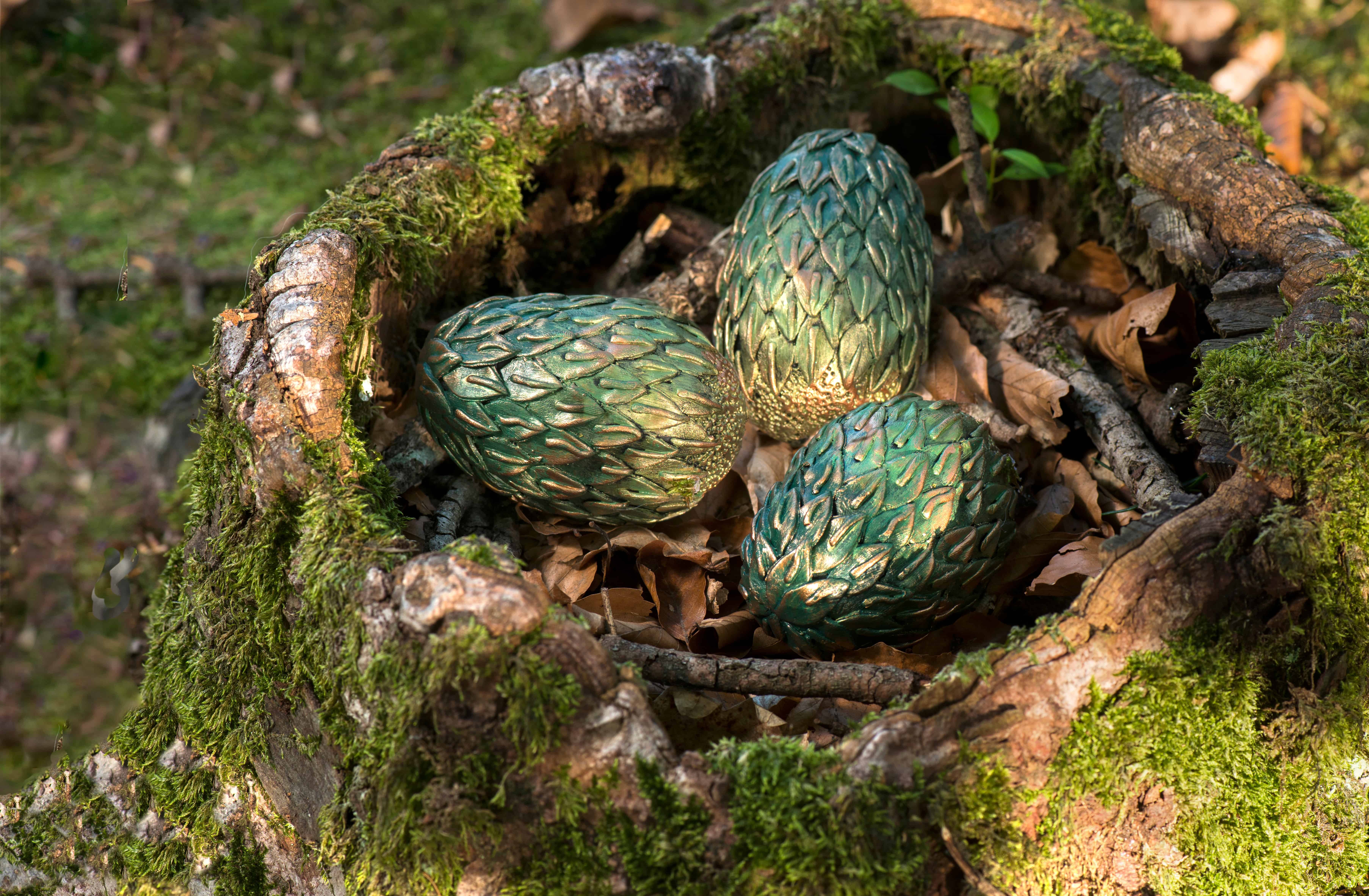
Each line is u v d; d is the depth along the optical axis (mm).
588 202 2033
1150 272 1910
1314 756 1325
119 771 1655
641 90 1877
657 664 1419
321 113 3379
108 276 2922
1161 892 1330
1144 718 1235
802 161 1678
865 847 1119
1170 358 1836
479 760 1148
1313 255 1539
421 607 1137
